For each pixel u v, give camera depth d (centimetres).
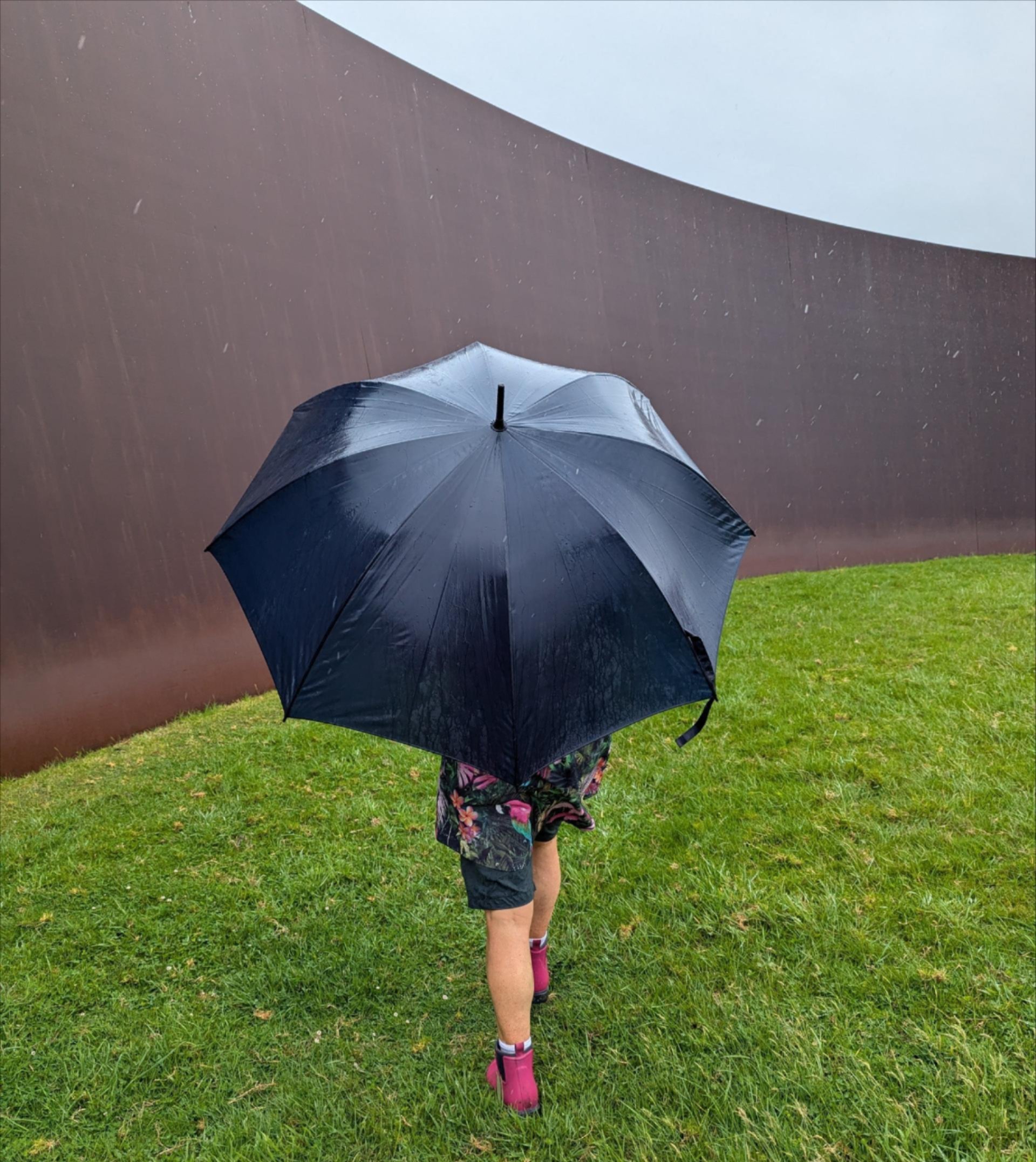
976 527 1678
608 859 344
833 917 284
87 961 290
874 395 1536
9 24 549
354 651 176
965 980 247
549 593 175
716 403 1312
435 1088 225
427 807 404
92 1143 212
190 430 648
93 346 581
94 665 562
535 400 206
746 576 1306
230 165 698
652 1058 230
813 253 1470
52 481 547
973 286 1691
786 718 490
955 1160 190
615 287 1177
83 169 584
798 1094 213
